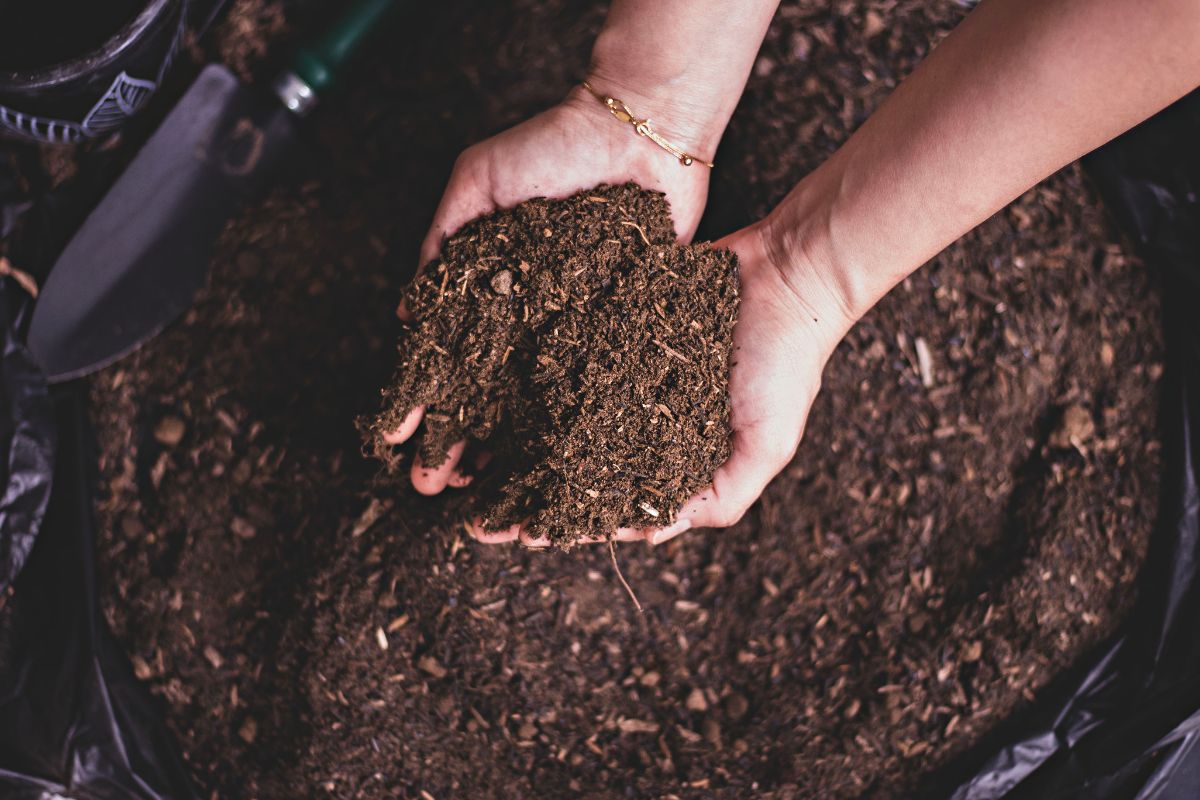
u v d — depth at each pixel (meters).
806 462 0.73
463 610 0.71
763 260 0.64
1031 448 0.73
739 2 0.63
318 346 0.73
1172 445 0.73
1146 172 0.72
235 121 0.73
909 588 0.73
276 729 0.72
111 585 0.73
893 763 0.72
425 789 0.71
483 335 0.63
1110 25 0.53
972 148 0.57
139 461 0.74
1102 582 0.72
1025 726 0.72
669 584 0.73
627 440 0.62
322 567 0.71
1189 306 0.73
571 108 0.66
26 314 0.73
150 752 0.72
